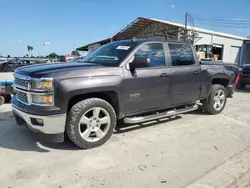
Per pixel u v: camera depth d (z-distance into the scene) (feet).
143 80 14.12
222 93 20.29
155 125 16.79
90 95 12.85
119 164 11.06
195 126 16.87
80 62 14.76
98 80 12.24
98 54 15.53
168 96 15.83
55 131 11.49
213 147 13.24
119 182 9.59
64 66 12.65
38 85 11.17
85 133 12.36
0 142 13.29
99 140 12.82
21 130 15.10
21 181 9.54
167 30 84.74
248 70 36.83
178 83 16.24
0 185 9.25
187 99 17.33
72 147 12.79
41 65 13.24
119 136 14.52
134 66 13.47
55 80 11.18
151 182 9.62
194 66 17.52
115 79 12.87
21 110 12.01
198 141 14.06
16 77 12.91
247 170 10.77
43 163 11.03
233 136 15.07
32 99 11.46
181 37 81.46
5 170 10.34
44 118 11.12
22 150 12.35
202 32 87.97
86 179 9.77
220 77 19.63
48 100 11.12
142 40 14.99
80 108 11.98
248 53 113.29
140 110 14.58
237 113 20.99
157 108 15.57
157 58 15.25
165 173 10.34
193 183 9.61
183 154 12.25
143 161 11.39
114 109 13.70
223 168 10.89
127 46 14.61
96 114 12.58
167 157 11.86
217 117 19.39
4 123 16.43
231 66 21.07
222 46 98.43
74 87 11.49
